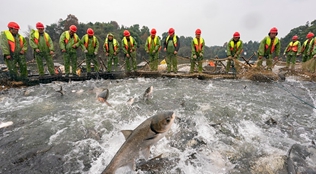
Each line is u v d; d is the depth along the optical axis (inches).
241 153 157.2
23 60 358.3
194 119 219.6
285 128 199.5
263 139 179.2
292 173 131.0
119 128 201.0
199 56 459.8
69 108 254.2
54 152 159.2
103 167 142.8
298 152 149.3
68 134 187.5
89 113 238.4
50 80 393.4
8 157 151.3
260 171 135.7
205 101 282.4
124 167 128.1
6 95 307.1
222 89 357.7
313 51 468.4
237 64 463.8
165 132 117.9
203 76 455.8
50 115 231.3
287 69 484.1
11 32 334.3
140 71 474.0
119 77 462.0
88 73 432.8
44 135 185.2
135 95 312.3
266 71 445.7
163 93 325.1
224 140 177.5
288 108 256.8
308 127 202.5
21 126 202.4
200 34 446.9
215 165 144.1
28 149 161.9
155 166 142.8
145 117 228.7
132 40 456.1
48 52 389.1
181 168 141.9
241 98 298.4
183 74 467.8
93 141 175.9
